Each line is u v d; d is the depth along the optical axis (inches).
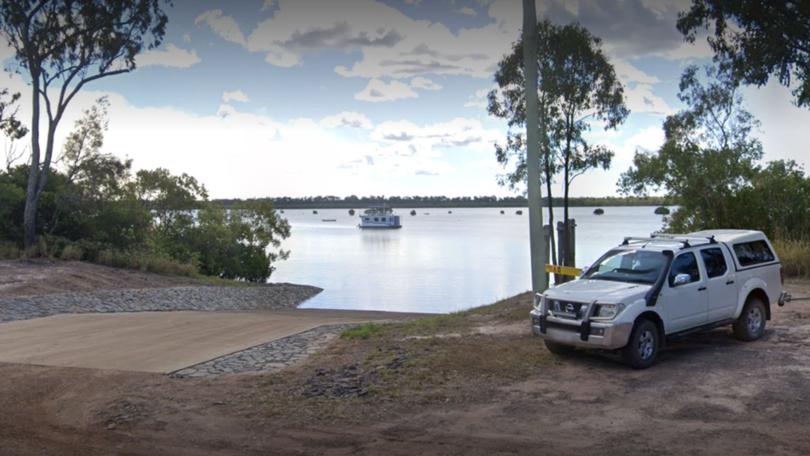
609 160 924.0
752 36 660.7
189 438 266.1
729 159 954.7
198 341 502.9
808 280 691.4
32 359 428.8
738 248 414.9
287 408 304.8
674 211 1020.5
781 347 389.1
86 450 253.9
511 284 2191.2
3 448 256.8
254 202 2105.1
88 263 1211.9
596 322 349.4
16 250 1154.0
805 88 687.1
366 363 380.8
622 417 275.1
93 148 1323.8
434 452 242.4
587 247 3403.1
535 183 443.5
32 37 1194.0
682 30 700.7
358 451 245.8
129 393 339.6
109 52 1239.5
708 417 270.7
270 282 2236.7
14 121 1364.4
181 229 1905.8
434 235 6825.8
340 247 4726.9
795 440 241.6
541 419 277.0
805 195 895.7
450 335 459.2
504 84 910.4
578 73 903.7
